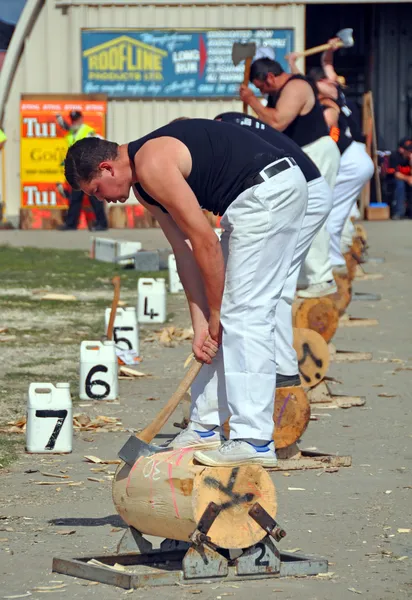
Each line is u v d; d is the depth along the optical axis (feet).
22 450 34.06
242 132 24.54
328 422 37.78
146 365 49.14
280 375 31.50
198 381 25.53
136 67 131.34
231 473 22.36
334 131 45.34
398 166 136.98
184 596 21.84
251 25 131.64
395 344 54.34
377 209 137.39
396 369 47.83
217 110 132.46
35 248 103.40
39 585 22.48
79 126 123.54
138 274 83.61
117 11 130.82
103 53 131.03
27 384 44.06
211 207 24.57
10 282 78.23
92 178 23.44
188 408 34.60
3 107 133.28
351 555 24.32
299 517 27.12
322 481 30.50
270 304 24.44
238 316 24.20
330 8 150.71
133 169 23.50
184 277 25.04
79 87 131.44
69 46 131.44
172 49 131.44
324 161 43.83
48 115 128.67
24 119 128.47
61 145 128.67
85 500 28.63
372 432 36.37
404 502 28.45
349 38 56.34
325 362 38.58
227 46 131.64
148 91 131.64
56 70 132.36
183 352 52.65
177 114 132.46
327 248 43.45
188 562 22.57
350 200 55.16
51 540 25.38
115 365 41.57
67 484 30.19
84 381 41.34
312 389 40.40
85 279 80.59
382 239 112.57
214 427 25.32
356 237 81.25
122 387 44.04
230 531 22.43
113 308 45.91
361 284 78.43
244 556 22.82
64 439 33.71
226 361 24.22
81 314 63.82
